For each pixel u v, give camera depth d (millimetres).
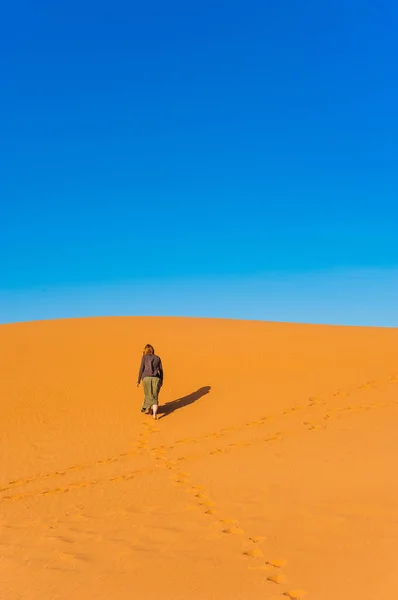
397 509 5953
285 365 18344
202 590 4566
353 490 6945
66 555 5770
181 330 24656
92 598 4629
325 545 5250
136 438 12297
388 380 15914
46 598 4723
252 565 4996
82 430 13039
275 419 12836
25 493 8875
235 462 9383
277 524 6059
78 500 8133
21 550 6070
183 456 10445
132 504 7594
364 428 10930
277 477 8078
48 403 15133
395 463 8000
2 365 18953
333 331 24172
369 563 4668
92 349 20984
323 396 14703
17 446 11938
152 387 13844
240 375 17531
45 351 20797
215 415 13766
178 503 7406
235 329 25016
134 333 23922
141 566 5258
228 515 6617
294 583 4516
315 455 9148
